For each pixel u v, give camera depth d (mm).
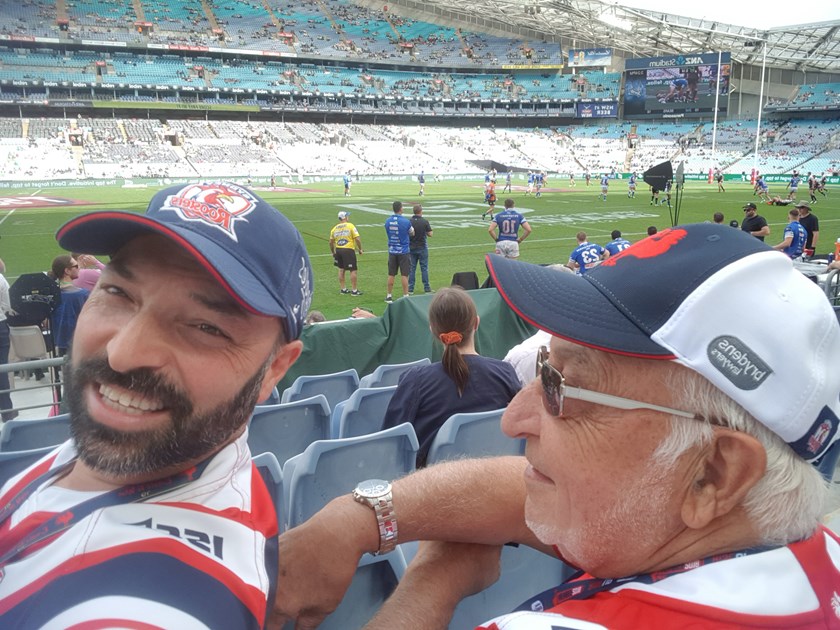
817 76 76688
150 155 58719
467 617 2129
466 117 83562
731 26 70812
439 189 49219
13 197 39312
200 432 1097
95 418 1073
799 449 1015
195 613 943
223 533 1108
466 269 17109
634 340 1026
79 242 1123
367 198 39594
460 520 1385
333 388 4941
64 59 65812
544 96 82625
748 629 906
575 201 38938
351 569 1335
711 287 991
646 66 77500
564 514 1160
